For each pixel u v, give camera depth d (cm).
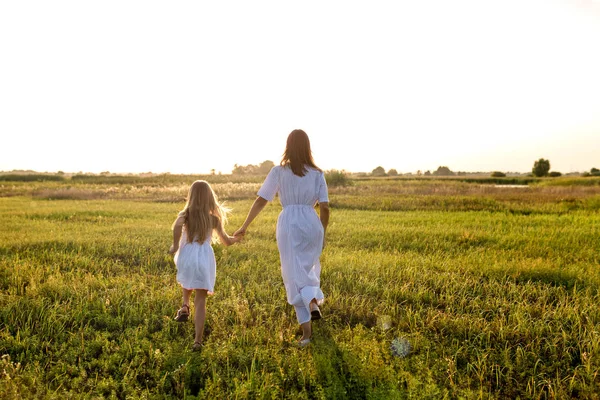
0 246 861
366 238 1002
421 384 355
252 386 351
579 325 462
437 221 1327
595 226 1213
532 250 858
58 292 566
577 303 530
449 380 369
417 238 1009
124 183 4316
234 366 396
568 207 1862
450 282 626
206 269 436
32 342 425
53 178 5666
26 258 763
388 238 995
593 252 830
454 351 420
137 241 912
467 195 2489
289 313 515
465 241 971
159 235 1011
